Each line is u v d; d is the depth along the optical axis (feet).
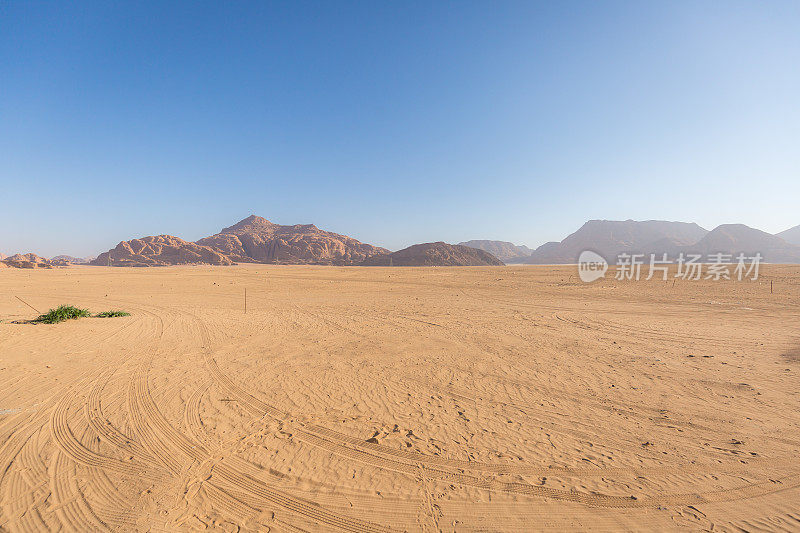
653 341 38.22
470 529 11.72
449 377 26.63
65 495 13.00
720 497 13.28
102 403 21.24
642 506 12.78
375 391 23.72
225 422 19.01
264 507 12.60
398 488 13.75
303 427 18.57
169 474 14.34
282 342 37.47
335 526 11.81
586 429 18.60
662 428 18.71
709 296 75.61
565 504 12.89
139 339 38.29
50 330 41.42
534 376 26.96
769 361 30.42
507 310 61.05
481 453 16.22
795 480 14.33
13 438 16.97
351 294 90.99
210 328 45.03
